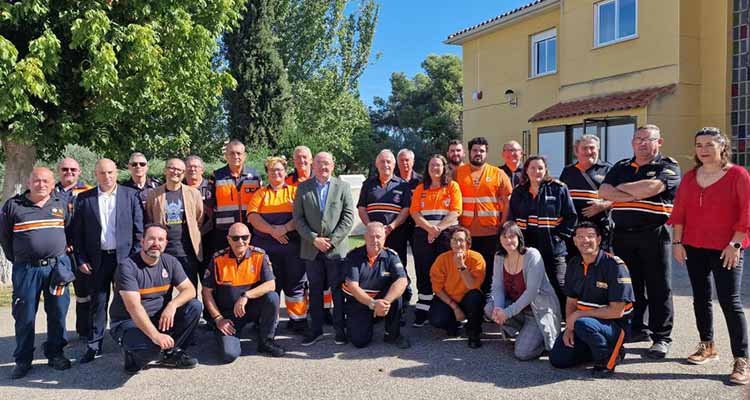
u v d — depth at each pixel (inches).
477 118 757.3
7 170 337.1
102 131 327.9
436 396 170.1
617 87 541.6
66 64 305.7
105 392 177.6
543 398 166.4
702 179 182.4
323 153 230.7
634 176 201.9
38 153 344.2
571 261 199.0
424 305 247.6
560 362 190.2
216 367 199.9
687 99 493.7
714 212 178.2
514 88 690.8
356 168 1053.2
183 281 200.4
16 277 192.7
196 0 329.7
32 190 194.1
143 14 308.3
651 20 510.0
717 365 188.7
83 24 278.5
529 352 199.9
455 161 270.8
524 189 230.5
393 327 220.8
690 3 491.5
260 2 708.0
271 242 239.1
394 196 255.1
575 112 541.6
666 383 175.0
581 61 581.0
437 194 242.1
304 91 969.5
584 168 231.6
